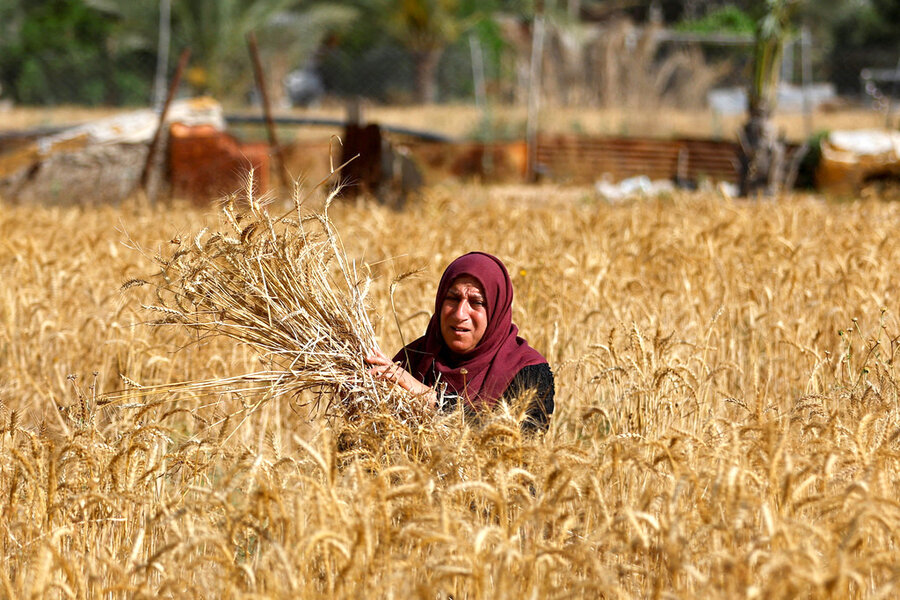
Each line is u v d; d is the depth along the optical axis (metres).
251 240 10.77
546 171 50.81
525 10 80.81
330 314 10.91
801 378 14.89
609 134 63.62
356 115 40.25
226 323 10.80
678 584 8.16
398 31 97.88
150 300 17.50
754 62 43.25
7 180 37.50
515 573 8.13
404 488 7.80
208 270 10.66
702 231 19.75
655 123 68.12
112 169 38.91
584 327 16.08
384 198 37.69
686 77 77.50
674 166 51.50
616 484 9.73
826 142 47.72
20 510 9.74
